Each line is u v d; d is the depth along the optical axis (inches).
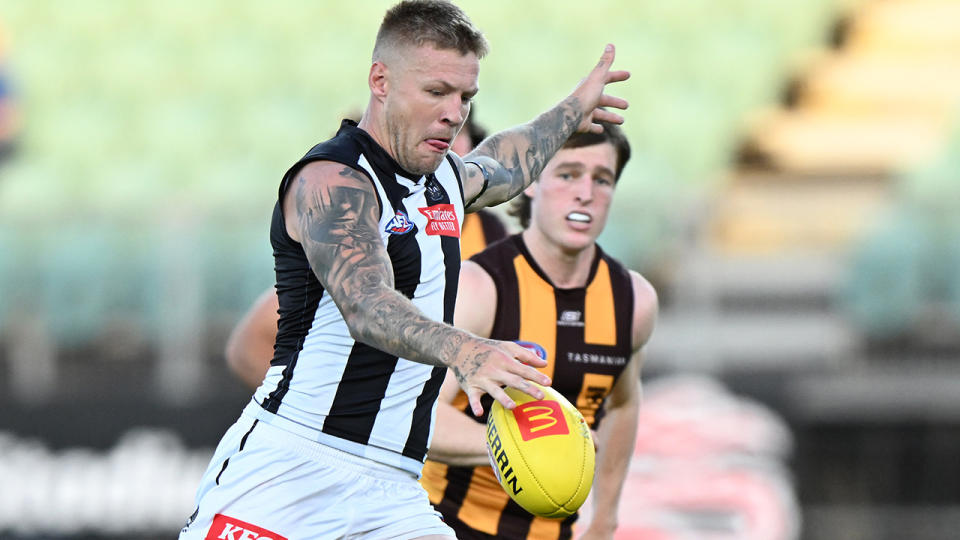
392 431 431.5
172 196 1555.1
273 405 427.8
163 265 1198.9
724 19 1844.2
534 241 548.4
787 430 1109.7
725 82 1733.5
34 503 1141.7
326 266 374.9
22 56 1923.0
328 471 423.5
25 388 1192.2
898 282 1237.1
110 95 1846.7
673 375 1131.9
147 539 1138.7
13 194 1624.0
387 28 403.2
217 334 1194.6
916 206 1284.4
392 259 407.5
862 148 1679.4
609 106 518.9
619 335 554.9
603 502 594.6
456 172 448.1
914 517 1115.3
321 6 1969.7
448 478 560.7
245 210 1208.8
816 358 1237.7
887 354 1226.0
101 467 1147.3
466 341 346.3
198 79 1865.2
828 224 1412.4
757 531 1064.2
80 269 1234.6
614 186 545.0
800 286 1322.6
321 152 398.9
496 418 422.0
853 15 1920.5
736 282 1314.0
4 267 1231.5
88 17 1991.9
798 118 1750.7
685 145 1600.6
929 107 1764.3
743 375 1123.9
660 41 1823.3
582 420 427.8
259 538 421.1
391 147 407.8
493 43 1855.3
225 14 1983.3
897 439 1128.8
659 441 1080.2
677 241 1219.9
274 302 603.2
